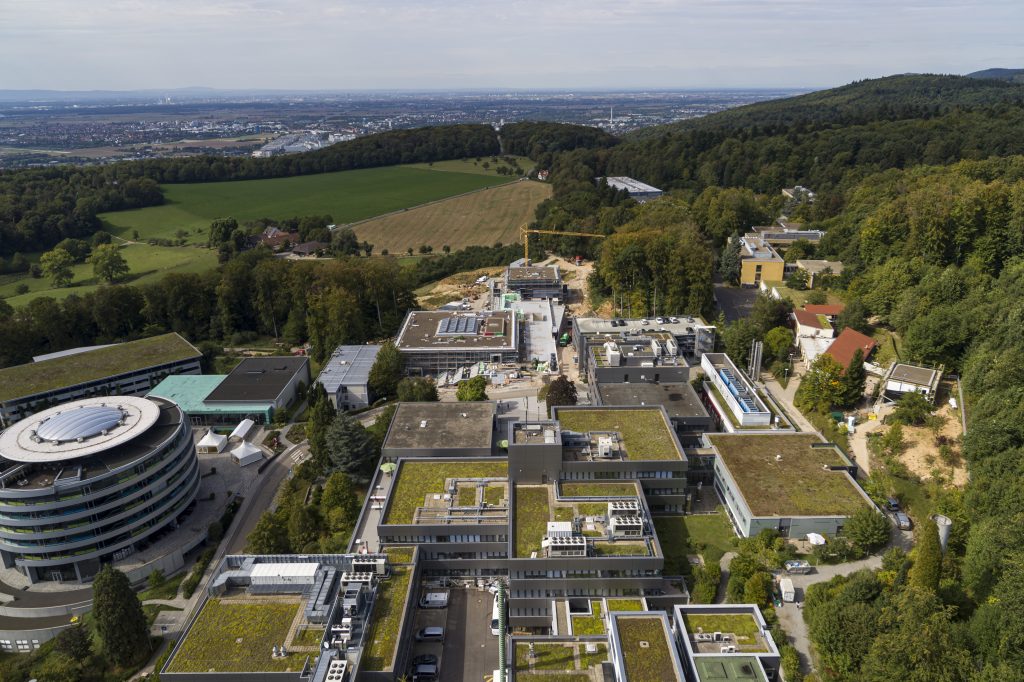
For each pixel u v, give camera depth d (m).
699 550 123.94
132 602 108.56
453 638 109.56
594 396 179.50
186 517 147.38
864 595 101.31
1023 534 95.81
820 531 120.38
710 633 88.44
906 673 83.06
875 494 128.50
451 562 119.81
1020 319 143.88
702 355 191.62
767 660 83.38
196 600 124.19
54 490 121.44
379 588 106.88
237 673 89.44
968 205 197.50
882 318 198.00
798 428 164.38
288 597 103.88
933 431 141.25
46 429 135.38
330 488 141.25
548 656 91.50
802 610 107.12
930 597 92.38
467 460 138.50
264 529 129.00
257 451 168.88
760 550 116.88
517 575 109.00
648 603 109.44
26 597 126.12
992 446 118.38
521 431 132.00
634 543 111.44
